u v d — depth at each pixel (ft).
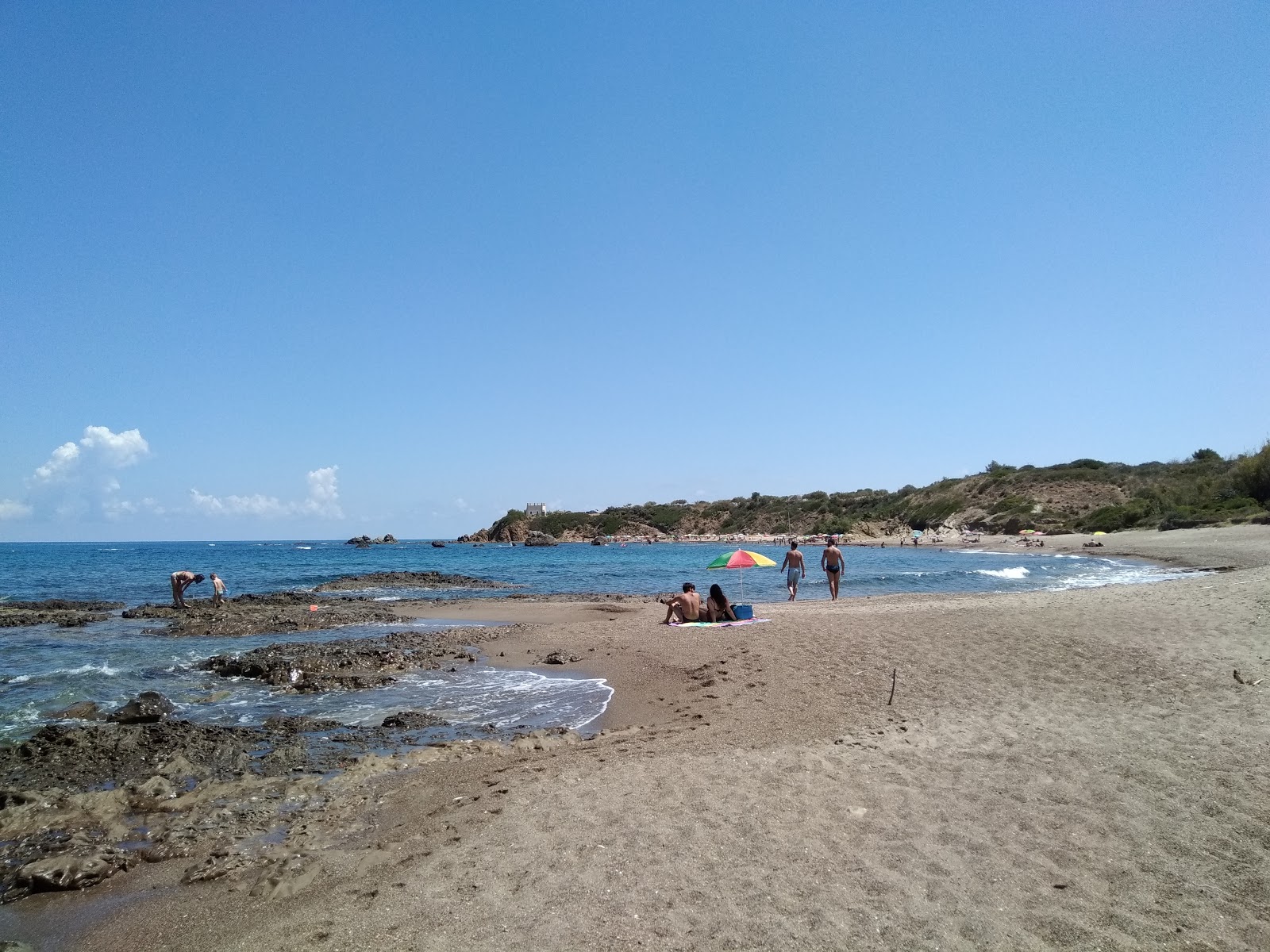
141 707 35.45
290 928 15.42
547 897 15.74
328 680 42.75
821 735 26.94
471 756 27.66
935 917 14.47
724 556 56.65
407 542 522.06
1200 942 13.51
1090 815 18.89
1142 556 142.41
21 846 20.66
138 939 15.81
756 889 15.67
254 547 441.68
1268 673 31.76
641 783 22.39
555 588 115.65
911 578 114.21
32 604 86.38
